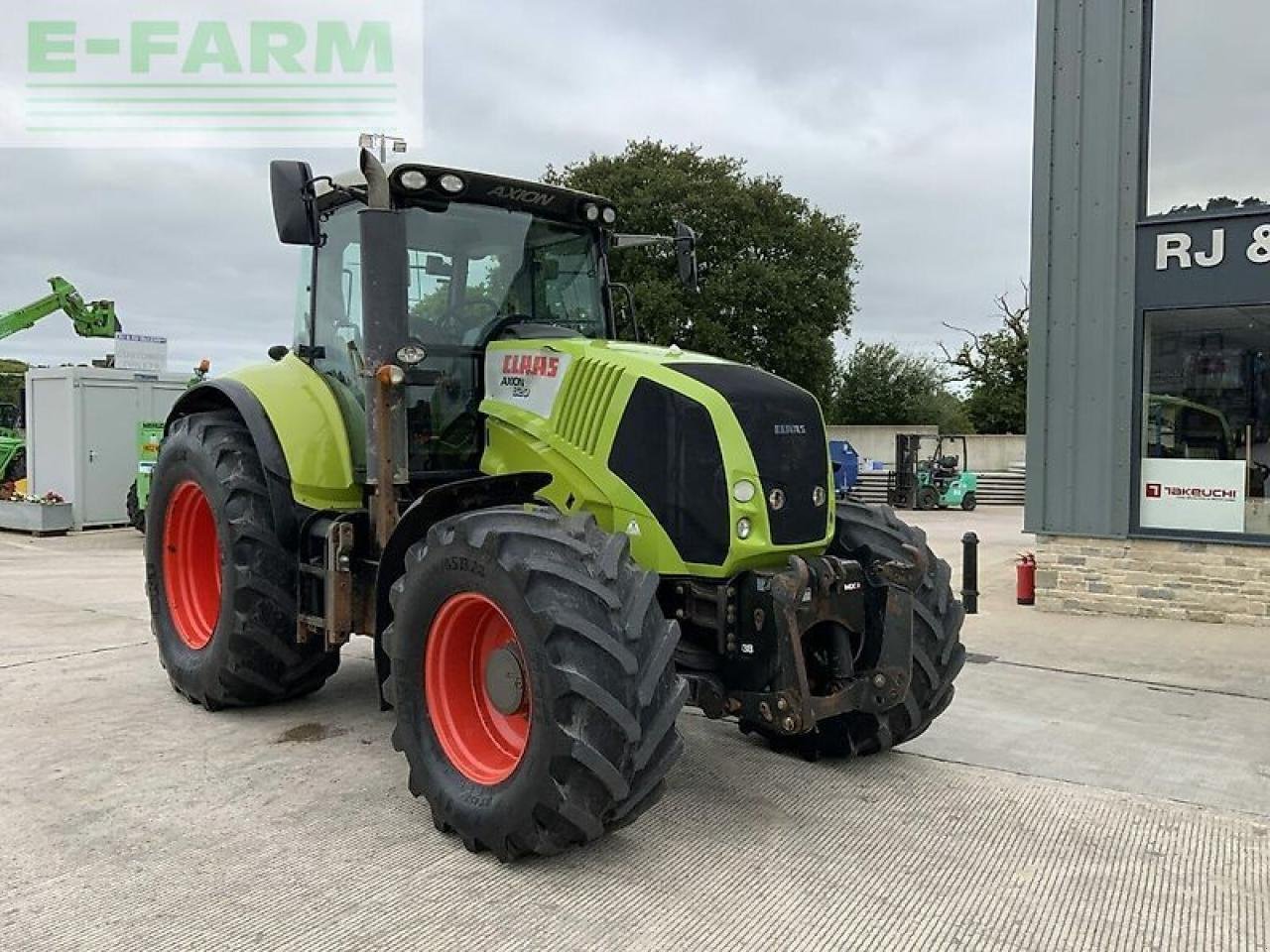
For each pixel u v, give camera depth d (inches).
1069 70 357.1
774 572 156.5
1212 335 343.9
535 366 177.6
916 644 181.3
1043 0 358.6
